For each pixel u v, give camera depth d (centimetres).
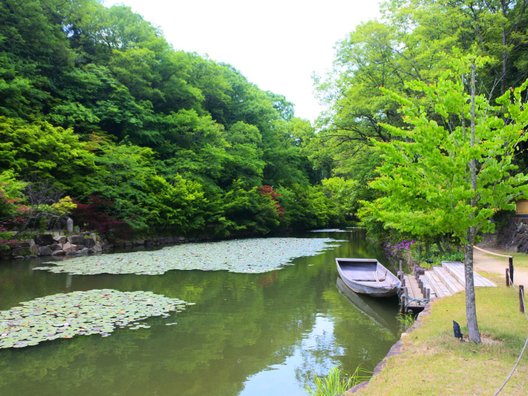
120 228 2234
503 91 1805
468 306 566
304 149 2305
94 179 2194
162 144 3073
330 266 1759
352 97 1934
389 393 410
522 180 546
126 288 1220
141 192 2402
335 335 827
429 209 580
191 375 621
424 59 1667
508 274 1006
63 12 2816
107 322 853
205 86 4006
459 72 600
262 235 3747
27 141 1922
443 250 1572
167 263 1720
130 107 2789
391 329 871
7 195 1560
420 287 1095
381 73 1948
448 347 543
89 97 2631
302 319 941
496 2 1916
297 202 4431
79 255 1902
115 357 682
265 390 575
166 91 3275
